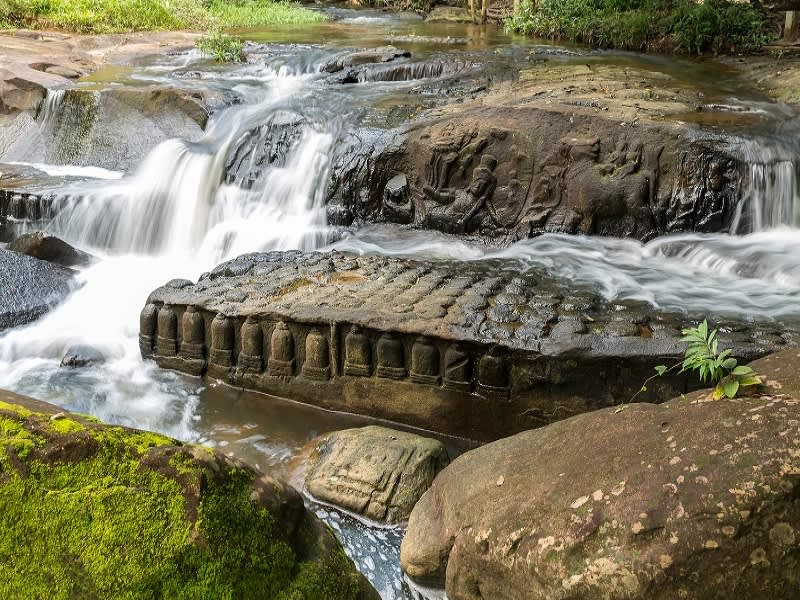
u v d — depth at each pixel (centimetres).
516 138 785
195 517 234
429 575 369
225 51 1430
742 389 339
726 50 1338
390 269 643
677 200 731
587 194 749
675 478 291
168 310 607
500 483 356
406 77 1222
